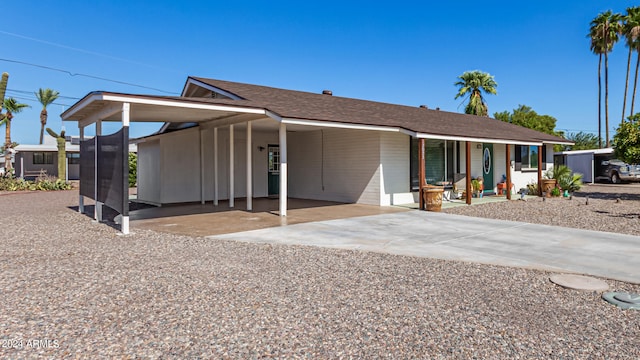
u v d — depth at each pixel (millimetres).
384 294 4305
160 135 13641
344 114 11570
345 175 13969
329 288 4496
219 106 8789
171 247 6633
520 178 18062
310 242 7125
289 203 13703
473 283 4727
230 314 3715
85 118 10961
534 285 4676
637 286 4664
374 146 12961
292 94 14320
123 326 3432
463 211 11469
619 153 14594
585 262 5754
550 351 3016
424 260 5855
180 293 4289
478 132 14141
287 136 16359
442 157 14664
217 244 6891
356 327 3445
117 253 6172
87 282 4652
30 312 3730
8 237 7555
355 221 9633
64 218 10352
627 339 3238
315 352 2986
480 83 33656
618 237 7602
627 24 32312
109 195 8758
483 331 3375
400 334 3309
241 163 15727
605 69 34656
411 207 12391
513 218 10125
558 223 9320
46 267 5324
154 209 12227
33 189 22375
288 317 3656
